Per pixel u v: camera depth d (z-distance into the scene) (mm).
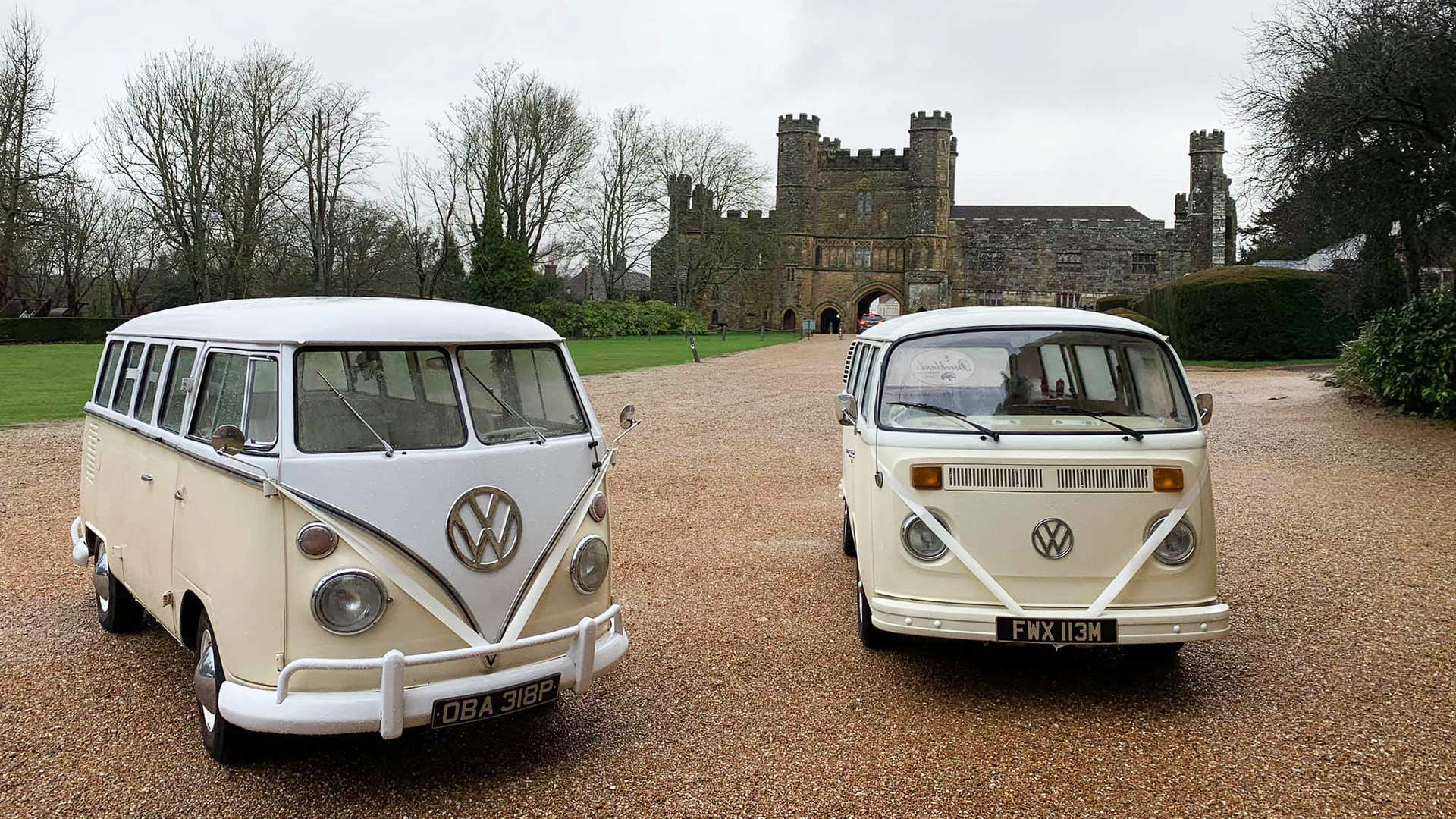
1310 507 10305
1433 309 15555
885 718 5156
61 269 64875
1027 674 5809
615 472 13125
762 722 5121
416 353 4641
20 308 60812
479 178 61656
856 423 6625
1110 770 4523
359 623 4176
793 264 85688
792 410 20703
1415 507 10078
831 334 82375
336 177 53844
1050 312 6234
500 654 4410
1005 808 4184
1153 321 39844
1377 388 16625
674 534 9617
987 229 84312
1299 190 16469
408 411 4539
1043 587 5289
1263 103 16266
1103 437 5371
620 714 5238
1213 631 5184
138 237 62750
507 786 4418
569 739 4934
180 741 4836
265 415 4379
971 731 4980
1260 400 20031
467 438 4590
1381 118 14508
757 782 4445
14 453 13508
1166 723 5059
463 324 4859
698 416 19406
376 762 4660
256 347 4562
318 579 4168
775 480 12570
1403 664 5836
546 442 4793
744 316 90438
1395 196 15500
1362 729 4926
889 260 85812
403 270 59531
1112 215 88562
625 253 76438
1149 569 5234
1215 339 32719
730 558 8648
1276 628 6551
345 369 4469
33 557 8430
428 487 4387
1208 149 81938
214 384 4875
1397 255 18938
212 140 48812
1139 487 5262
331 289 54562
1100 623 5152
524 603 4543
